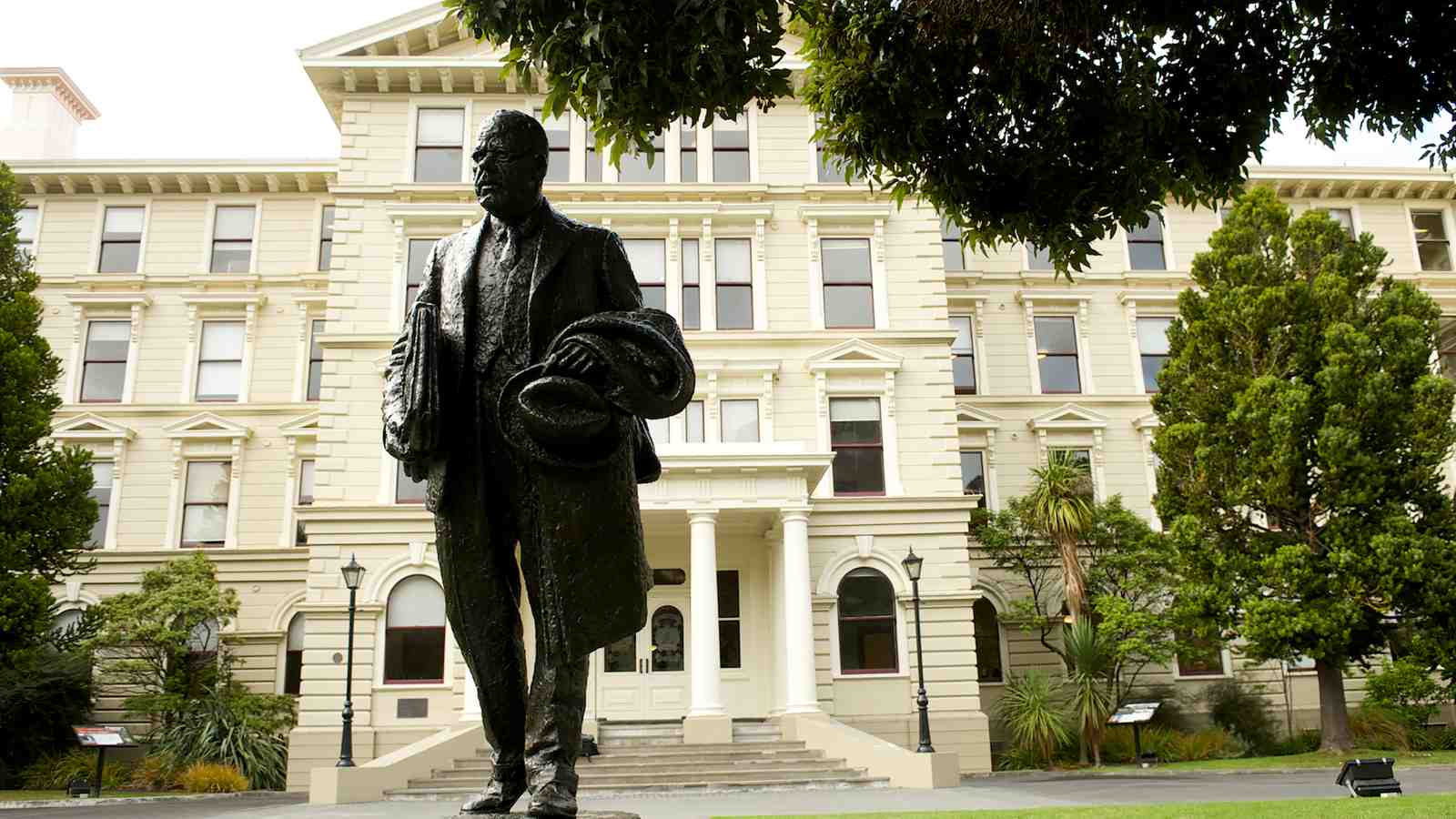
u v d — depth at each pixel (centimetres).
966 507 2650
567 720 315
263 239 3372
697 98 637
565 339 316
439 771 2039
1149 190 748
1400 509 2358
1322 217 2581
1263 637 2341
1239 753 2716
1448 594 2272
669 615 2614
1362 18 667
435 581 2539
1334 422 2377
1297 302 2491
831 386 2739
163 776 2420
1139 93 701
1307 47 705
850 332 2769
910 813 884
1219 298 2561
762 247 2828
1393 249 3544
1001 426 3272
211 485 3180
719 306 2805
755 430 2725
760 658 2609
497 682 328
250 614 3041
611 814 326
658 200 2845
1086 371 3331
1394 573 2278
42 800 2006
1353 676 3023
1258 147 732
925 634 2583
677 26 593
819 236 2855
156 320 3281
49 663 2583
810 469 2386
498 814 307
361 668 2473
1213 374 2552
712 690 2250
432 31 2852
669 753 2106
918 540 2641
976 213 768
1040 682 2645
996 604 3031
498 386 331
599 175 2886
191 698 2609
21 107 3819
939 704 2542
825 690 2538
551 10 598
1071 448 3256
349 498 2584
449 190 2780
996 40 686
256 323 3306
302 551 3072
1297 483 2422
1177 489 2595
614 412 315
